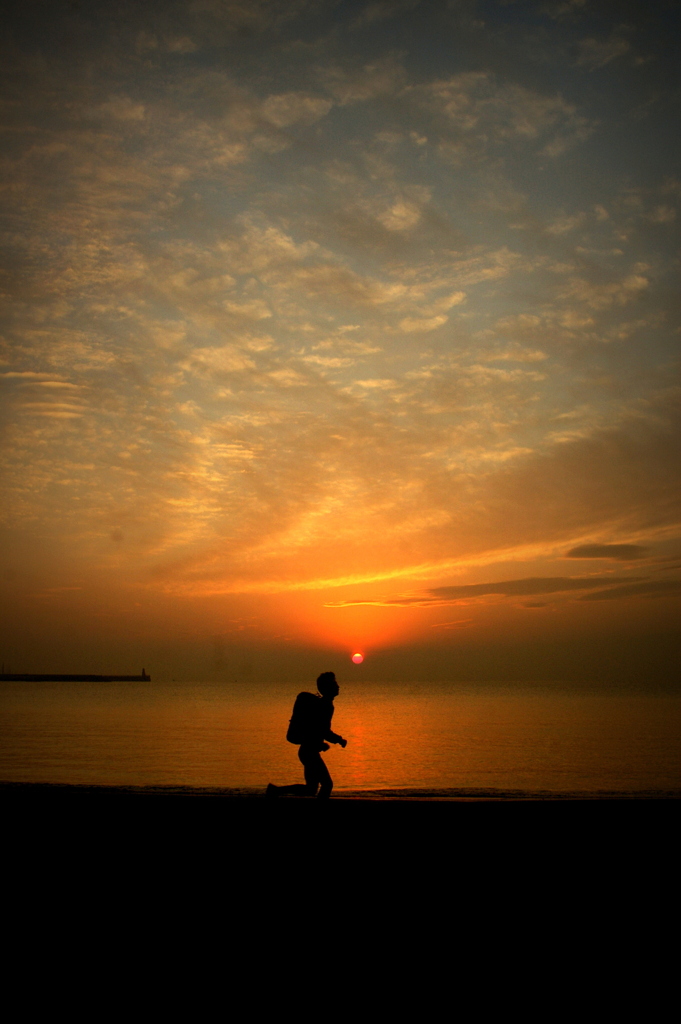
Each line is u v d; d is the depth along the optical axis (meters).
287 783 17.62
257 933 4.74
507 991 3.96
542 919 4.97
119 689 195.75
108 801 7.94
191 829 7.00
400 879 5.72
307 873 5.87
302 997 3.88
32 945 4.55
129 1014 3.70
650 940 4.64
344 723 48.12
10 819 7.30
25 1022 3.60
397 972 4.19
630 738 34.00
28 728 40.12
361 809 7.64
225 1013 3.71
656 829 6.98
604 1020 3.66
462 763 23.83
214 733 36.84
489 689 197.00
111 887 5.55
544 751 27.89
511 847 6.50
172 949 4.48
